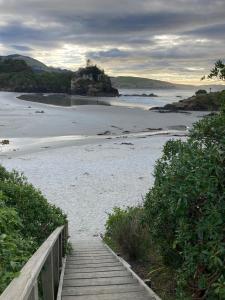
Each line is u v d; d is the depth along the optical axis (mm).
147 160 31672
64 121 58438
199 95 89562
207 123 4922
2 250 3850
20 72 179875
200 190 3916
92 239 15039
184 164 4379
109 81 159500
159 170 5629
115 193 22266
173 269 6145
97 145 39125
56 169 28094
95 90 153000
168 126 58312
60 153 34531
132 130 53031
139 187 23594
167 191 4488
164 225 5402
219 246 3615
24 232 7348
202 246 3902
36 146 38562
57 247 6820
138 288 6348
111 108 85188
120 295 5914
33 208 8086
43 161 30891
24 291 2570
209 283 3953
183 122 63406
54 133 47812
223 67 5176
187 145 4969
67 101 107125
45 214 8328
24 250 5141
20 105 85812
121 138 44531
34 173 26797
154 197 5449
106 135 47531
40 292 5484
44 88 161875
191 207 4125
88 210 19234
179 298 4707
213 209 3756
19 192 8070
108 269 8156
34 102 97938
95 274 7531
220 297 3553
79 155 33656
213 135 4855
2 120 57188
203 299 4500
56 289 6508
